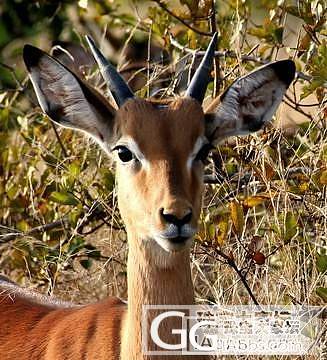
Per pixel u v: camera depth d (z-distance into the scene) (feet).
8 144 49.90
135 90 51.93
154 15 46.75
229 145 44.45
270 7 46.98
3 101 54.34
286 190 40.88
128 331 33.73
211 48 34.68
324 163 40.65
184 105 33.30
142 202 32.22
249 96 35.17
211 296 42.55
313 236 41.78
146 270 33.22
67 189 44.01
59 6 57.00
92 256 44.55
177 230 31.12
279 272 41.01
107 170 43.96
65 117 35.04
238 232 39.88
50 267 44.68
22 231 45.32
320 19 42.37
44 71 34.91
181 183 31.78
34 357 36.04
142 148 32.55
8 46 60.03
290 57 45.16
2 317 37.96
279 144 42.01
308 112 45.65
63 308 37.99
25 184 47.34
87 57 53.21
